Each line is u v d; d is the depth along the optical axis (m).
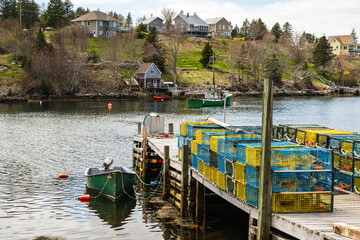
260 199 10.07
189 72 108.94
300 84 113.75
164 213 16.86
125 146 32.62
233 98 95.88
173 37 127.62
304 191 10.34
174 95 93.25
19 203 18.03
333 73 132.00
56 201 18.45
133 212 17.09
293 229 9.40
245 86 105.06
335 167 13.51
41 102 75.50
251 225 10.82
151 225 15.56
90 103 76.69
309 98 98.75
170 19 133.62
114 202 18.47
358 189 12.24
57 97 81.75
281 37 147.75
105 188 19.09
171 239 14.20
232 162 11.82
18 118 51.81
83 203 18.25
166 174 18.64
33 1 139.38
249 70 116.88
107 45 105.25
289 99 95.06
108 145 33.00
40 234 14.59
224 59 124.88
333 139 13.90
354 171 12.39
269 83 9.95
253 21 158.12
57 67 83.62
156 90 95.44
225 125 15.12
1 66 88.50
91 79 92.12
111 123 47.62
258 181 10.48
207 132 14.78
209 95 80.31
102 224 15.70
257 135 13.59
